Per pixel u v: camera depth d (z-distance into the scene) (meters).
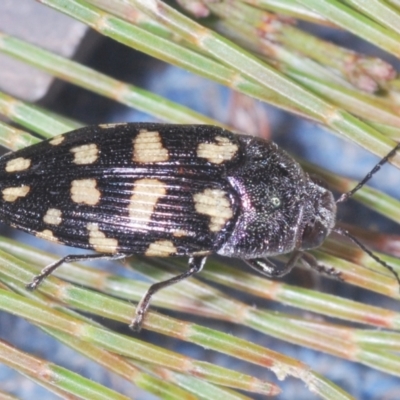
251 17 0.07
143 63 0.09
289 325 0.07
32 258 0.07
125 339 0.07
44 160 0.07
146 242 0.07
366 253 0.07
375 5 0.07
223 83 0.07
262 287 0.07
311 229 0.07
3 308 0.07
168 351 0.07
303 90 0.07
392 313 0.07
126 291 0.07
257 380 0.07
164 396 0.07
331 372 0.08
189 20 0.07
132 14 0.07
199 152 0.07
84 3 0.07
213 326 0.08
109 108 0.09
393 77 0.07
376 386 0.08
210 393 0.07
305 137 0.09
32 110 0.07
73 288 0.07
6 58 0.08
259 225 0.07
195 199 0.07
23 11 0.08
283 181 0.07
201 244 0.07
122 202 0.07
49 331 0.07
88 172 0.07
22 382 0.08
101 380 0.08
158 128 0.07
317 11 0.07
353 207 0.08
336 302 0.07
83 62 0.08
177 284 0.07
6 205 0.07
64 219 0.07
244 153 0.07
